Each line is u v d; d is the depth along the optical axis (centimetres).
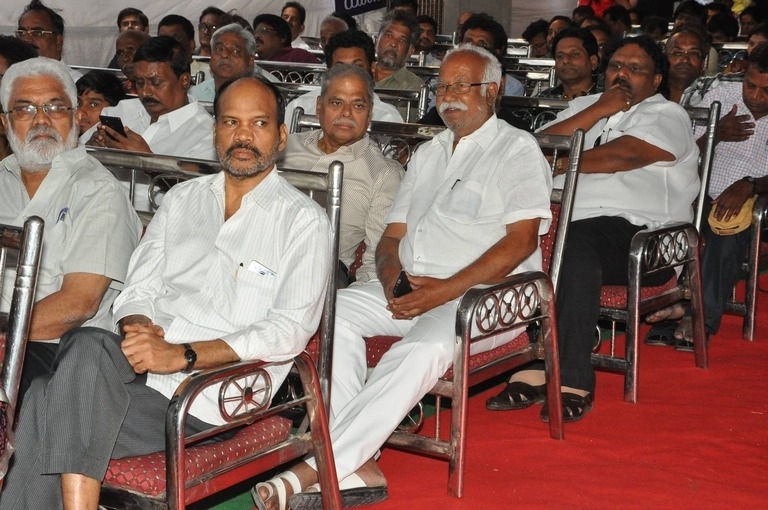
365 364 344
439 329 329
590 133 473
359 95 406
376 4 1078
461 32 790
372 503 319
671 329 509
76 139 321
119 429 245
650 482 335
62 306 295
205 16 945
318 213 277
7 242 238
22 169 319
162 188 419
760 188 490
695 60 590
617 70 467
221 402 249
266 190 281
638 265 411
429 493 327
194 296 278
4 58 477
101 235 302
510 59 794
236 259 277
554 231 405
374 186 409
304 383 278
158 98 531
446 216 369
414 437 327
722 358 482
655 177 450
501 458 357
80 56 999
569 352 395
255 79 279
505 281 337
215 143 282
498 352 356
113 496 244
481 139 376
